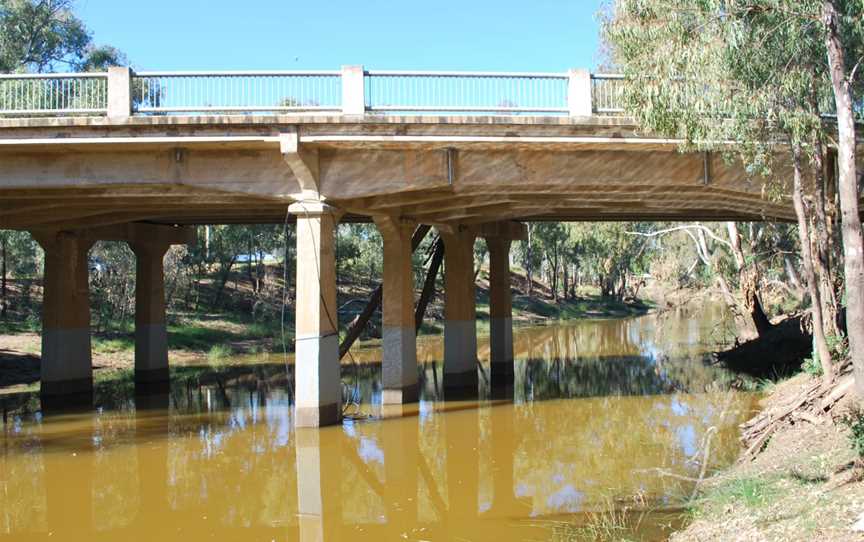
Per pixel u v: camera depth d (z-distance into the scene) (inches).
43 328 1051.9
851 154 455.8
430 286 1187.9
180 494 539.5
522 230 1309.1
